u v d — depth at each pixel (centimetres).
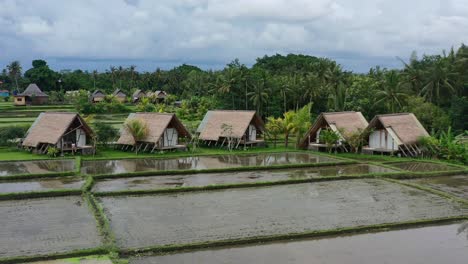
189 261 1873
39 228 2211
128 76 14175
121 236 2131
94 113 8938
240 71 7594
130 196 2911
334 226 2331
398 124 4812
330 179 3509
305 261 1891
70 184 3150
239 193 3038
